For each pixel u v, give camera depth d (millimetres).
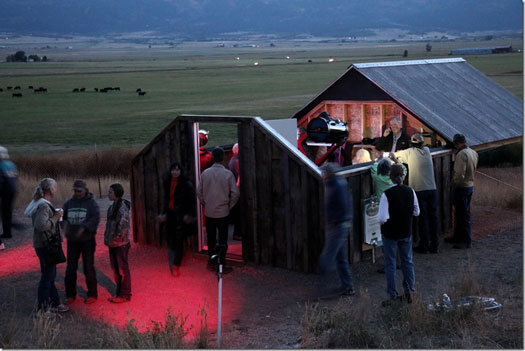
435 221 9719
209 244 9094
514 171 19672
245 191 9242
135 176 10789
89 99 89312
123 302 7934
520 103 14812
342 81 12812
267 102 74000
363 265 9125
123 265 7922
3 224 11750
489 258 9375
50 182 7379
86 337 6617
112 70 172000
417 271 8836
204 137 11398
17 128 57094
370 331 6320
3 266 9758
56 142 45906
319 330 6480
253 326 6945
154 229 10648
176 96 89562
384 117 12969
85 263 7887
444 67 14750
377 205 9281
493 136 12125
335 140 11828
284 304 7660
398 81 12547
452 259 9414
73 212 7777
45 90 104250
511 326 6289
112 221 7836
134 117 64250
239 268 9211
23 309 7684
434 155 10312
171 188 9000
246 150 9148
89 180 19656
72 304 7922
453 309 6543
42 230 7254
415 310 6543
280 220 8992
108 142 44969
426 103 12094
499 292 7477
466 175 9906
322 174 8398
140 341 6086
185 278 8891
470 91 14055
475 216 12469
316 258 8648
